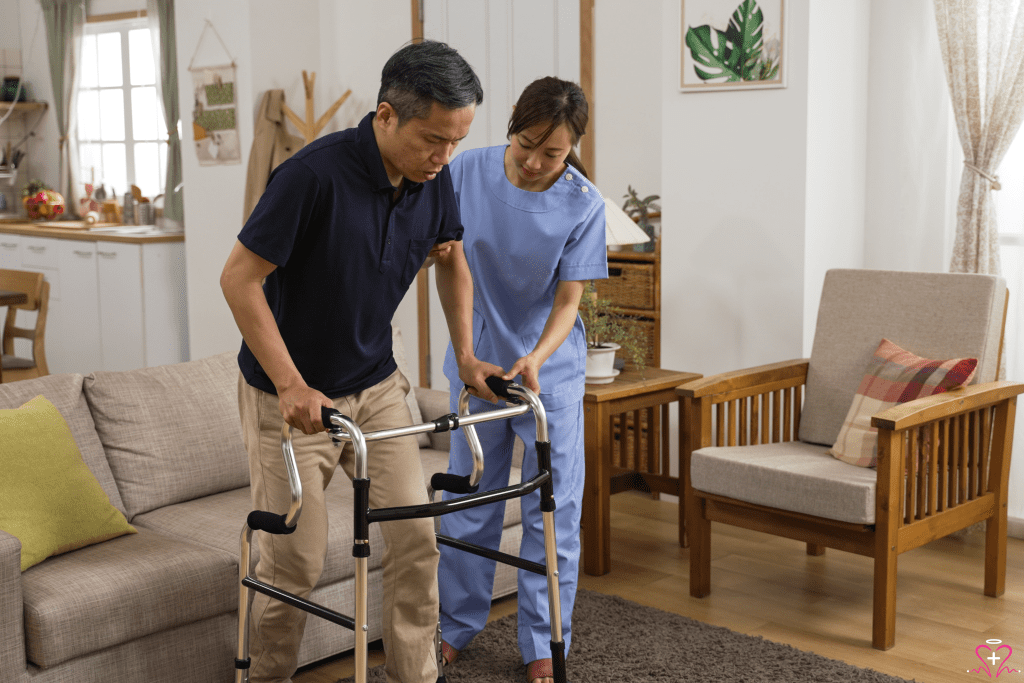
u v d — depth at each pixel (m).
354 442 1.59
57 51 6.97
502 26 4.60
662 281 3.95
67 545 2.28
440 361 5.07
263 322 1.70
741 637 2.69
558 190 2.29
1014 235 3.50
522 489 1.83
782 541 3.55
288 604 1.91
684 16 3.74
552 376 2.37
